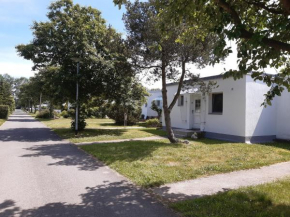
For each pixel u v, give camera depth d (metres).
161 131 17.16
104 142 11.57
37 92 35.62
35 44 15.74
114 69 14.40
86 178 5.80
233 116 12.50
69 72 15.19
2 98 43.31
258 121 12.30
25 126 20.92
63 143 11.40
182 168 6.63
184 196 4.67
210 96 14.09
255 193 4.68
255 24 5.23
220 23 4.20
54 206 4.18
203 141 12.48
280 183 5.38
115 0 5.10
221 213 3.82
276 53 4.26
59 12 16.17
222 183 5.48
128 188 5.13
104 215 3.86
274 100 13.02
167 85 17.80
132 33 11.19
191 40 6.45
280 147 10.80
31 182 5.45
